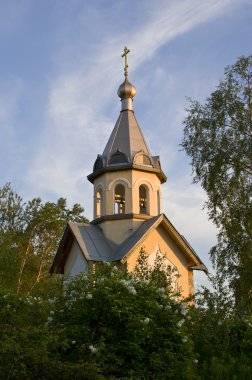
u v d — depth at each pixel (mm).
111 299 11195
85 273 13633
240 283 19672
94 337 11000
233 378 11094
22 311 15625
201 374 11648
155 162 26344
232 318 13883
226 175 21953
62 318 11914
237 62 23000
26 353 8148
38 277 35312
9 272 25703
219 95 22734
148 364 10688
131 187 25344
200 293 13695
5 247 27188
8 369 7695
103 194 25719
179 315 12328
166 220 24688
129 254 23062
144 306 11477
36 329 9477
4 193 35594
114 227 25000
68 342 10578
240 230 20938
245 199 21406
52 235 38031
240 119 22266
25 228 36844
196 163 22500
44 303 16188
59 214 39781
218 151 22062
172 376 10906
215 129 22391
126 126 27391
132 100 28781
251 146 21500
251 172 22078
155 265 19375
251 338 13688
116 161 25938
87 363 8617
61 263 26719
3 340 8938
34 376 7836
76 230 25078
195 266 25203
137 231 24656
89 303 11492
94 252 23938
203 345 12953
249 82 22766
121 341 10750
